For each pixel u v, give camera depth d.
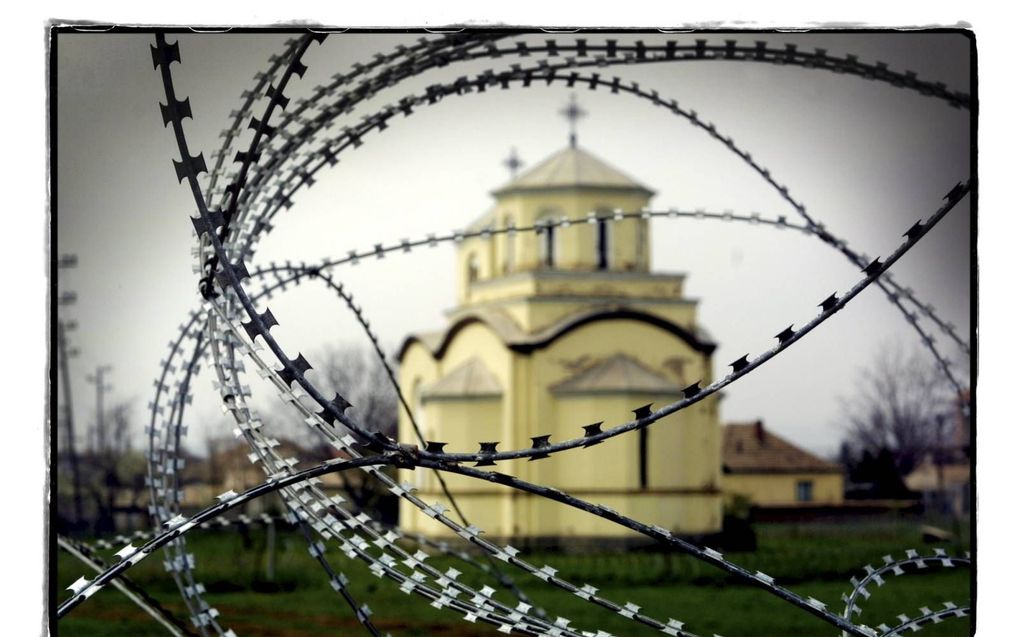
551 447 8.87
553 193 69.25
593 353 67.00
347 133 11.66
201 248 9.86
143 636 32.56
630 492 65.00
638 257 69.38
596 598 8.97
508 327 67.00
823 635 41.97
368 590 45.50
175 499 11.97
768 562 59.38
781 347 9.12
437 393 67.38
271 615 41.09
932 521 71.38
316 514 9.34
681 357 67.50
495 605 9.25
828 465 73.62
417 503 9.02
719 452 66.94
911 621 11.55
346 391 71.88
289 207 11.40
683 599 50.06
